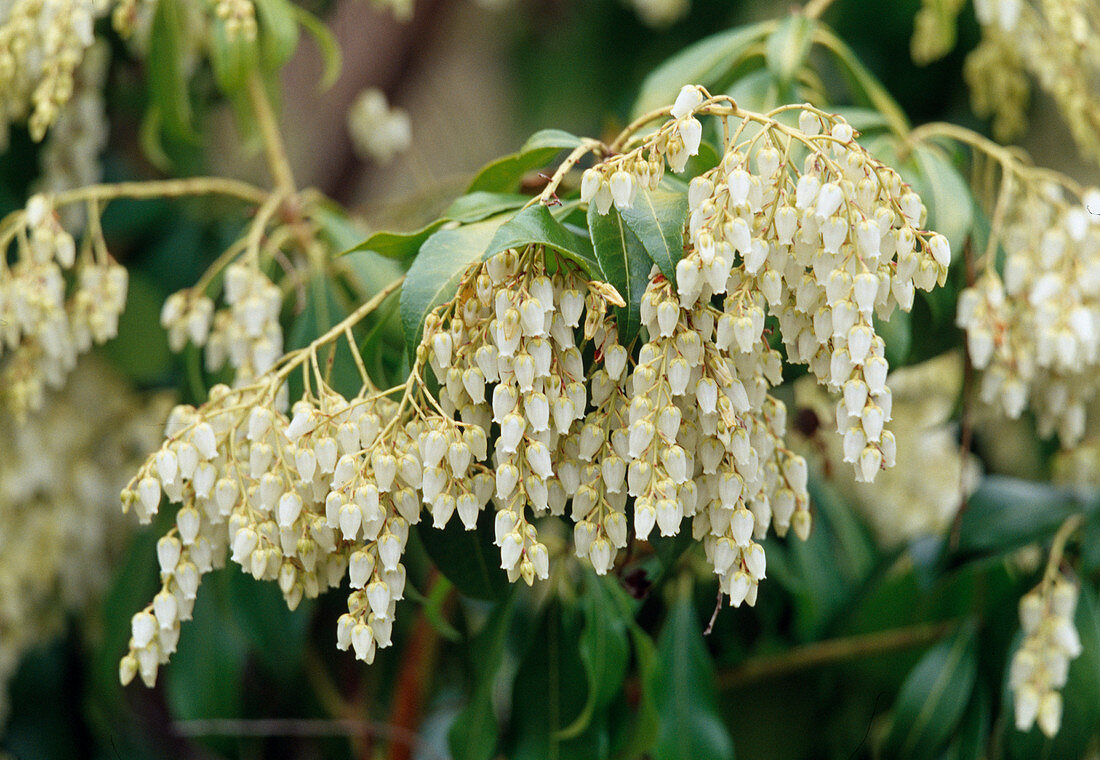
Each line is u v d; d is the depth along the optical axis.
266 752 1.45
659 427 1.04
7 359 1.34
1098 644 1.18
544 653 1.18
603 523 1.05
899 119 1.20
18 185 1.44
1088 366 1.16
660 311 1.04
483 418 1.06
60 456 1.37
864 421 1.04
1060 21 1.20
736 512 1.05
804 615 1.28
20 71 1.19
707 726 1.19
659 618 1.25
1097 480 1.23
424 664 1.25
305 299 1.19
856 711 1.37
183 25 1.22
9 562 1.33
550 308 1.04
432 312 1.05
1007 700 1.19
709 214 1.04
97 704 1.29
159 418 1.44
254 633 1.25
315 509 1.07
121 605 1.26
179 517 1.07
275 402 1.08
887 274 1.04
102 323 1.17
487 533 1.10
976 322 1.14
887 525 1.45
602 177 1.05
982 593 1.22
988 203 1.18
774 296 1.04
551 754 1.16
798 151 1.11
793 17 1.19
